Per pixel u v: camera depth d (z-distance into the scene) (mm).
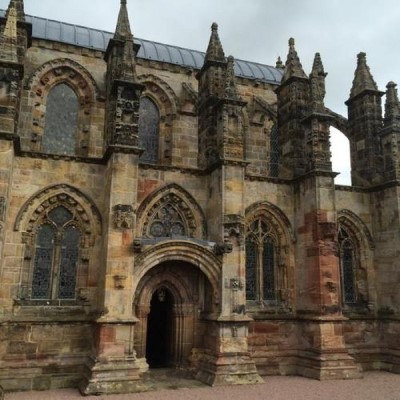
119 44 29984
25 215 25562
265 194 31516
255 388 24406
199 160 31531
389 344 31500
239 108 29297
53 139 33469
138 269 25516
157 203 28766
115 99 26812
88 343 25562
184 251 26594
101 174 27469
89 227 26750
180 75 38469
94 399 21734
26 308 24922
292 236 31547
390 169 33000
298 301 30672
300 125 32938
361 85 35719
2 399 21562
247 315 28469
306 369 28328
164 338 33531
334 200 30219
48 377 24453
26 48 30219
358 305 32656
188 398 21906
